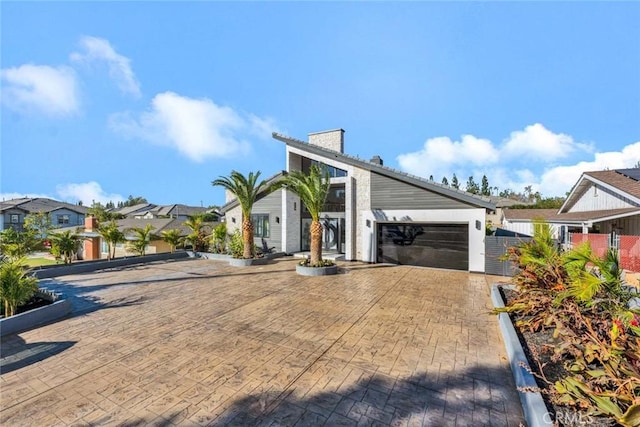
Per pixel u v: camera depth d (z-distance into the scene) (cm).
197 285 1043
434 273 1245
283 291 950
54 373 447
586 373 343
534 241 754
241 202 1562
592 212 1859
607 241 1241
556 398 318
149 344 548
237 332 605
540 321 525
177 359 488
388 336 580
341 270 1313
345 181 1641
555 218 1927
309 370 450
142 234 1814
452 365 463
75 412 355
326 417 344
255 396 385
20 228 4434
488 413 349
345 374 438
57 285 1059
